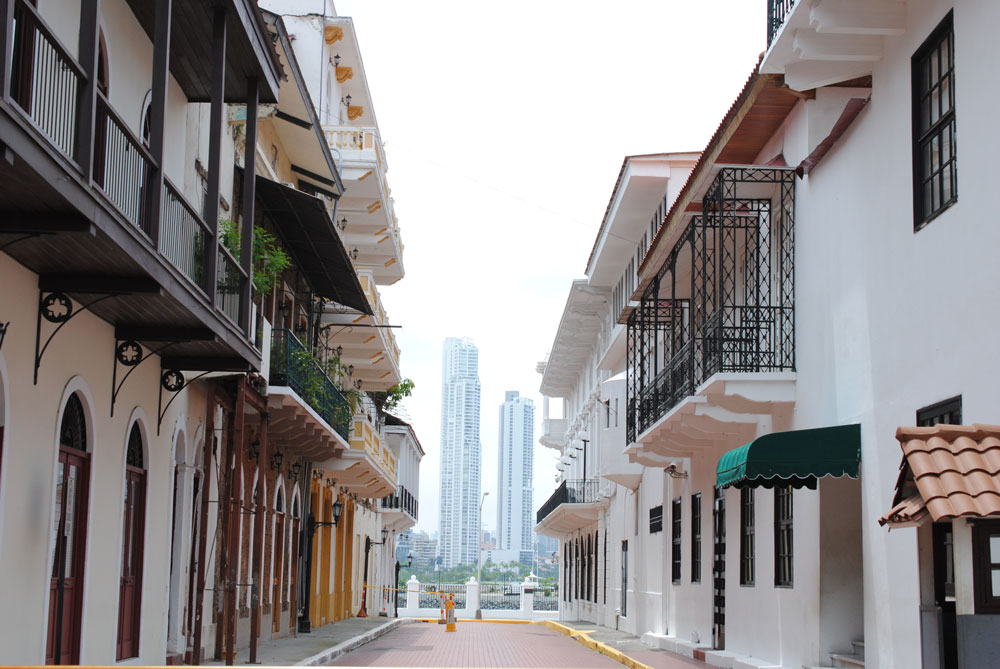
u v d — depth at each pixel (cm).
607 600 3972
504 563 16912
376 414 4441
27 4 880
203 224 1353
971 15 1083
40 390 1177
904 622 1236
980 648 736
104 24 1316
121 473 1446
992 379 1037
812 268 1573
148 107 1502
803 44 1314
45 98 950
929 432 827
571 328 4412
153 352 1440
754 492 1855
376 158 2942
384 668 732
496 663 2205
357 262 3719
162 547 1636
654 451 2389
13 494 1117
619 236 3322
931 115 1205
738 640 1934
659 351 2862
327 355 3189
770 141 1786
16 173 888
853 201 1415
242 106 1966
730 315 2083
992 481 765
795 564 1588
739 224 1914
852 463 1379
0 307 1079
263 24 1539
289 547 2731
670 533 2720
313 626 3219
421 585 5975
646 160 2875
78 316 1277
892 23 1251
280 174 2517
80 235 1020
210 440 1758
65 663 1293
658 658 2181
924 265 1196
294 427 2323
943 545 821
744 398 1638
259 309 1898
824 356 1516
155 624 1616
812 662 1504
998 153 1030
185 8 1413
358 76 3366
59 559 1270
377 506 4859
